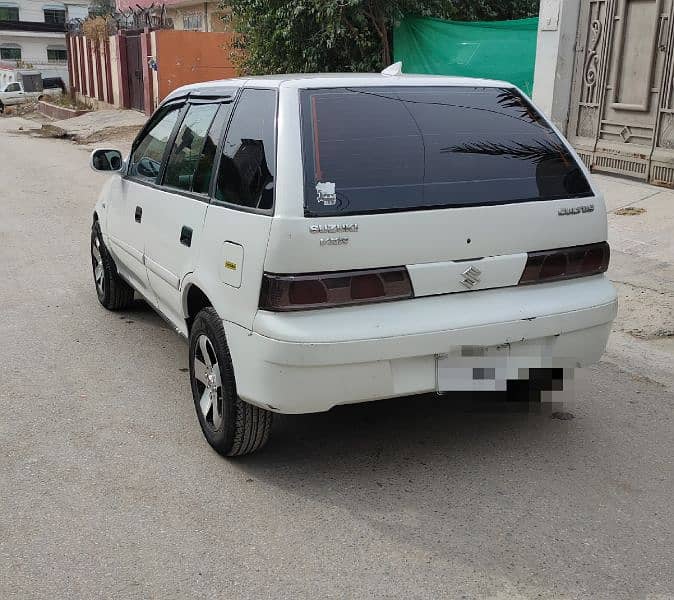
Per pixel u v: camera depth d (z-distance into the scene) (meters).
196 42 23.45
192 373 4.23
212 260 3.85
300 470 3.94
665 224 8.02
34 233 9.50
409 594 2.99
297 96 3.72
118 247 5.71
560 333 3.86
